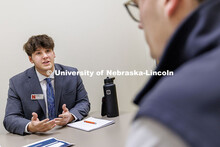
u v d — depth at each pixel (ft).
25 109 5.25
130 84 8.95
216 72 0.71
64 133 3.95
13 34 6.50
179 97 0.70
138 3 1.24
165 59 0.92
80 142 3.30
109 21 8.42
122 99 8.66
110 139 3.22
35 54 5.25
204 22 0.84
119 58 8.64
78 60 7.59
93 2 8.02
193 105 0.67
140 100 1.03
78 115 4.90
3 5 6.36
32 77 5.41
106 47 8.29
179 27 0.88
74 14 7.56
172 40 0.89
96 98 7.94
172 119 0.67
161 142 0.67
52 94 5.42
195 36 0.83
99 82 8.04
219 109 0.65
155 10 1.09
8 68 6.43
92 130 3.87
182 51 0.87
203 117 0.65
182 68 0.82
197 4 0.98
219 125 0.63
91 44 7.90
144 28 1.20
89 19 7.90
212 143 0.61
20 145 3.64
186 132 0.63
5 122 4.84
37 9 6.88
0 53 6.31
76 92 5.87
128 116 4.62
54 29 7.15
